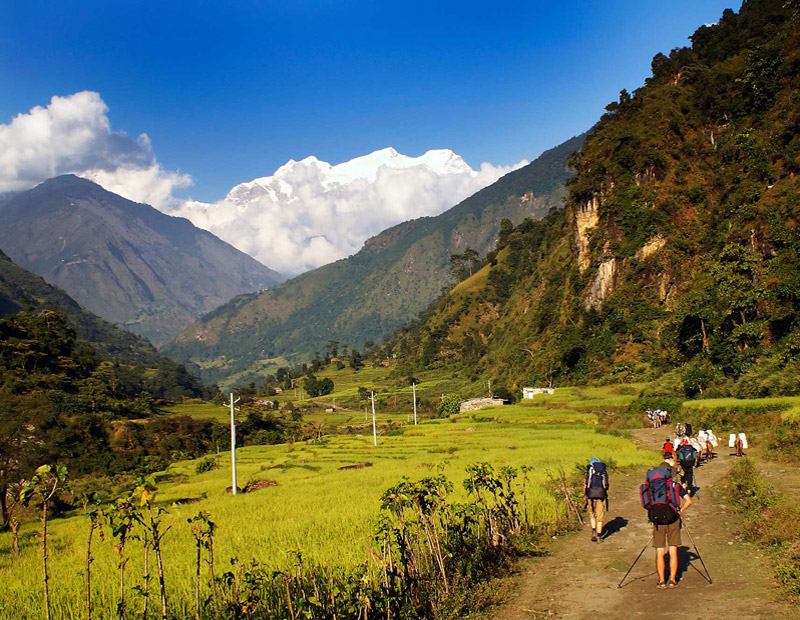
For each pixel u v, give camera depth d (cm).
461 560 1318
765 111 9956
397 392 16800
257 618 1005
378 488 3055
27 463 4156
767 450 2852
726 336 6619
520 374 11975
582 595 1143
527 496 2075
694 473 2605
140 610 1167
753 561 1248
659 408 5772
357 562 1343
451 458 4281
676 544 1138
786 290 6159
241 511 2673
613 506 2078
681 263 9406
